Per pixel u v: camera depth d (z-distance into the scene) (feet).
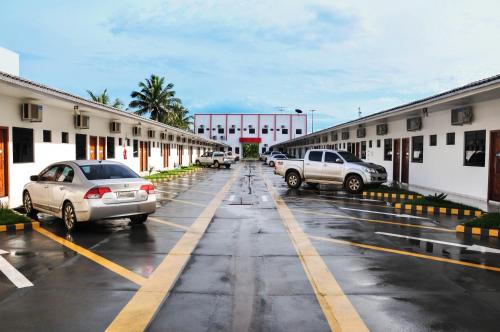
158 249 23.31
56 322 13.48
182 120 209.36
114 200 28.02
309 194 53.36
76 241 25.36
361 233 28.02
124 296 15.83
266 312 14.35
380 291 16.48
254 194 53.06
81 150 54.29
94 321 13.56
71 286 16.98
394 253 22.61
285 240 25.68
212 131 270.26
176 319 13.74
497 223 28.43
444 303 15.25
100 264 20.24
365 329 13.06
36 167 42.73
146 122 71.20
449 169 50.98
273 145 261.44
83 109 49.06
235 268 19.56
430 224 31.81
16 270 19.21
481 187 43.80
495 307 14.89
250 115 269.44
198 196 50.44
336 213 36.94
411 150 63.00
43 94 36.50
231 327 13.17
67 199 28.50
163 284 17.24
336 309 14.65
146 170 87.51
